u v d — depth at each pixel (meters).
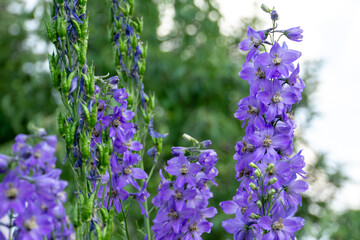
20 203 0.88
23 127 2.91
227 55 2.94
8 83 3.06
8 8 3.49
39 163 0.92
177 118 2.51
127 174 1.06
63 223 0.96
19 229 0.89
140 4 2.50
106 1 1.17
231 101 2.74
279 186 1.01
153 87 2.49
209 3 2.72
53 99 2.69
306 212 2.55
